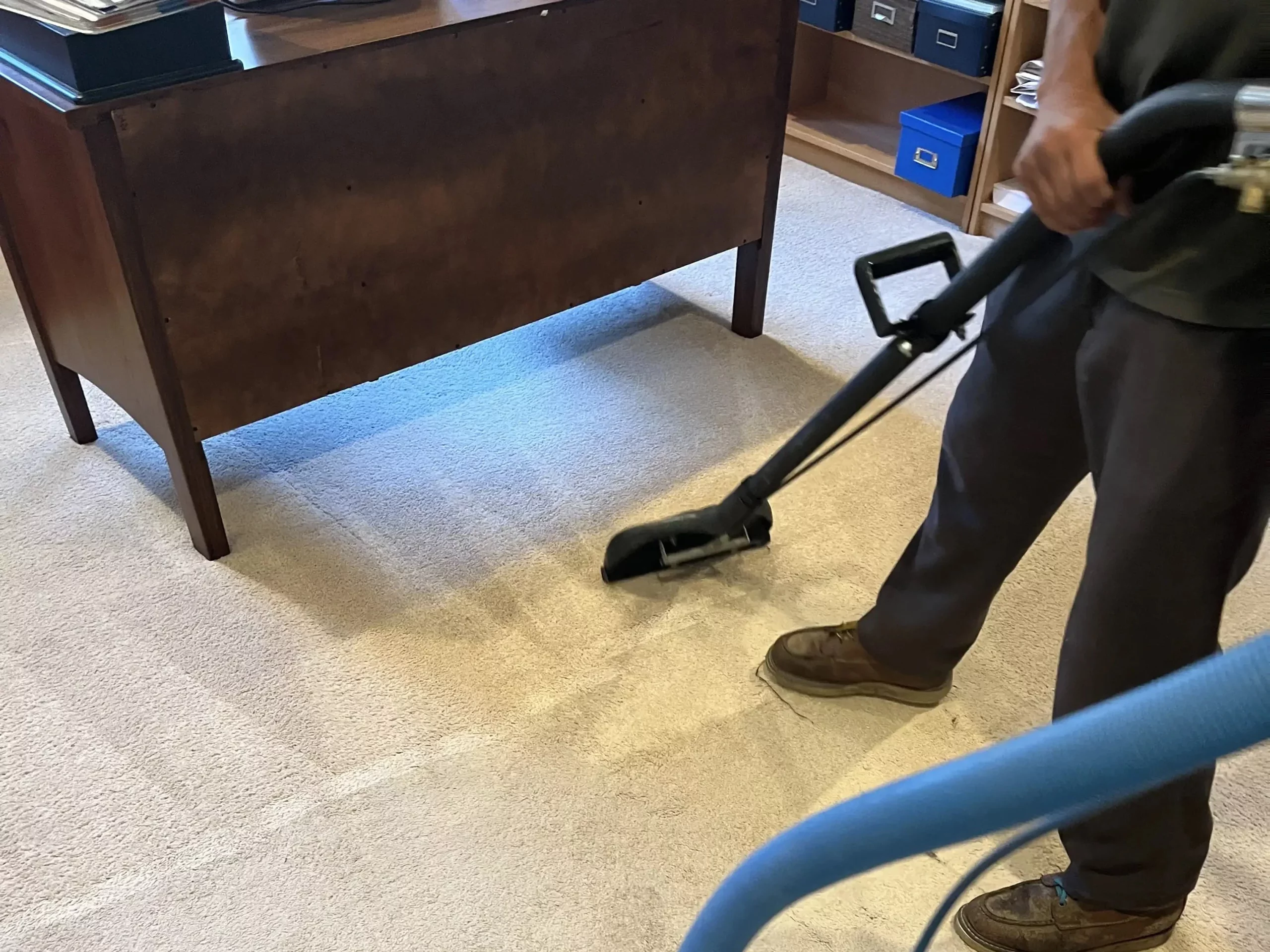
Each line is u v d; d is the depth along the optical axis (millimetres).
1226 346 919
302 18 1645
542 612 1699
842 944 1280
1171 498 971
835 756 1492
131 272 1484
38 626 1655
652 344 2361
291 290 1668
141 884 1325
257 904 1309
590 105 1878
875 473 1997
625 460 2018
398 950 1269
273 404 1743
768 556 1814
